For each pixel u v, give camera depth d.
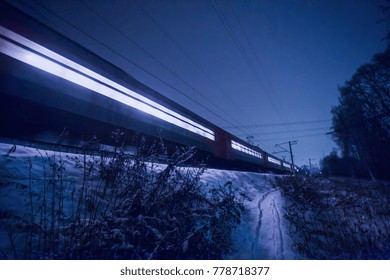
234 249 3.85
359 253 3.75
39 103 5.05
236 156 15.46
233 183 8.56
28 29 5.04
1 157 3.50
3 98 4.65
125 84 7.36
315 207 6.32
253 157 18.94
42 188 3.31
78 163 4.21
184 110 10.53
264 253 3.78
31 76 4.92
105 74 6.71
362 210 5.96
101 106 6.39
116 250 2.65
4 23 4.66
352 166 23.06
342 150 21.94
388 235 4.29
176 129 9.50
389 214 5.50
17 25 4.86
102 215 3.00
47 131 5.60
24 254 2.32
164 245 2.98
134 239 2.89
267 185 11.35
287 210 6.06
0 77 4.43
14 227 2.59
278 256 3.64
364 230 4.50
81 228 2.76
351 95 19.42
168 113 9.22
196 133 11.20
